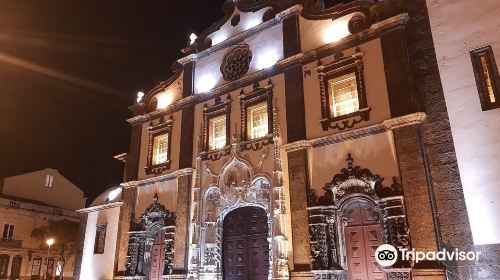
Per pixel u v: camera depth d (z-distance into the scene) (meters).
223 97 21.97
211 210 20.39
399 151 15.05
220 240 19.94
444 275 13.04
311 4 20.12
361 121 16.48
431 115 15.06
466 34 15.06
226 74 22.59
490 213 13.05
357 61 17.09
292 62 19.23
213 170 20.97
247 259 18.95
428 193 14.04
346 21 18.44
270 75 20.22
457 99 14.65
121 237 23.41
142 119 25.66
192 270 19.72
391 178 15.12
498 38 14.33
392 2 16.97
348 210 16.22
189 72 24.16
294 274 16.31
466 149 14.02
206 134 21.88
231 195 19.88
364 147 16.16
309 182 17.22
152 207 22.70
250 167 19.36
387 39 16.56
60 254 47.41
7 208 46.50
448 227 13.70
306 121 18.12
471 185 13.61
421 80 15.62
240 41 22.44
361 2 18.11
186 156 22.12
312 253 16.05
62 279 47.66
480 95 14.20
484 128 13.82
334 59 17.92
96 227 26.27
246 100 20.75
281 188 17.86
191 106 23.09
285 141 18.56
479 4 15.07
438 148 14.59
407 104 15.32
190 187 21.45
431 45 15.75
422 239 13.77
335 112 17.62
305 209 16.88
